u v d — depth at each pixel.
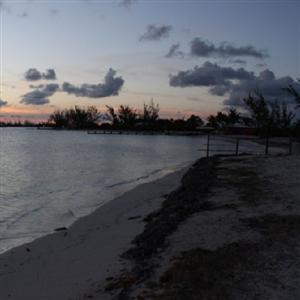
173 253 7.43
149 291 5.79
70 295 6.21
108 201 16.84
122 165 35.22
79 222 12.62
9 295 6.47
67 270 7.51
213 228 9.01
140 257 7.55
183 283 5.96
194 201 12.55
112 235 10.05
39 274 7.43
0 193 19.69
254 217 9.91
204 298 5.47
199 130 157.62
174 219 10.01
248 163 24.58
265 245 7.68
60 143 77.31
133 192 18.72
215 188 14.77
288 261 6.83
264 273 6.32
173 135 134.88
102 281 6.59
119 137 114.88
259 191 13.78
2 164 35.69
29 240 10.84
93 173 28.86
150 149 60.25
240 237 8.25
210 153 49.06
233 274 6.27
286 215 10.02
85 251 8.79
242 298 5.47
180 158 43.94
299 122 47.62
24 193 19.70
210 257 7.00
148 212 13.10
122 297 5.69
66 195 18.95
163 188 19.83
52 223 13.02
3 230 12.06
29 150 55.88
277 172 19.25
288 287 5.82
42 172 29.45
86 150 56.53
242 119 135.50
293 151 43.44
